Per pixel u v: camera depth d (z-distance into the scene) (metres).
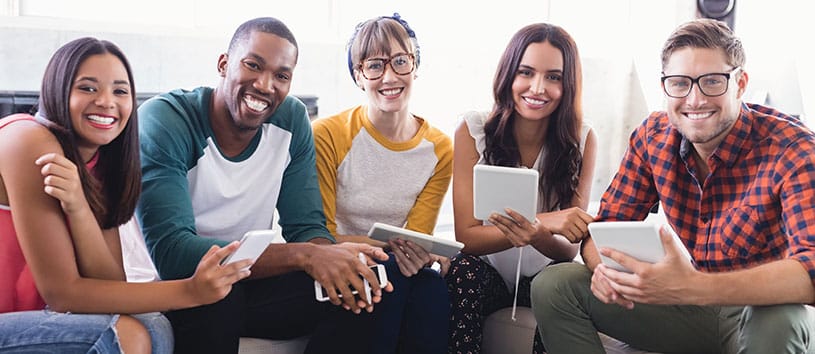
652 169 2.02
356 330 1.88
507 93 2.31
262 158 2.13
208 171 2.05
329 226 2.30
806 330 1.69
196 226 2.08
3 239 1.60
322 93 3.65
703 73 1.80
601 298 1.81
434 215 2.41
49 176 1.53
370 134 2.33
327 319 1.90
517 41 2.29
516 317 2.26
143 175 1.94
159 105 2.00
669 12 4.32
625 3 4.50
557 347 1.93
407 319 1.97
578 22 4.48
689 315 1.90
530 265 2.34
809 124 3.96
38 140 1.57
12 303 1.62
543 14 4.34
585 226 2.09
